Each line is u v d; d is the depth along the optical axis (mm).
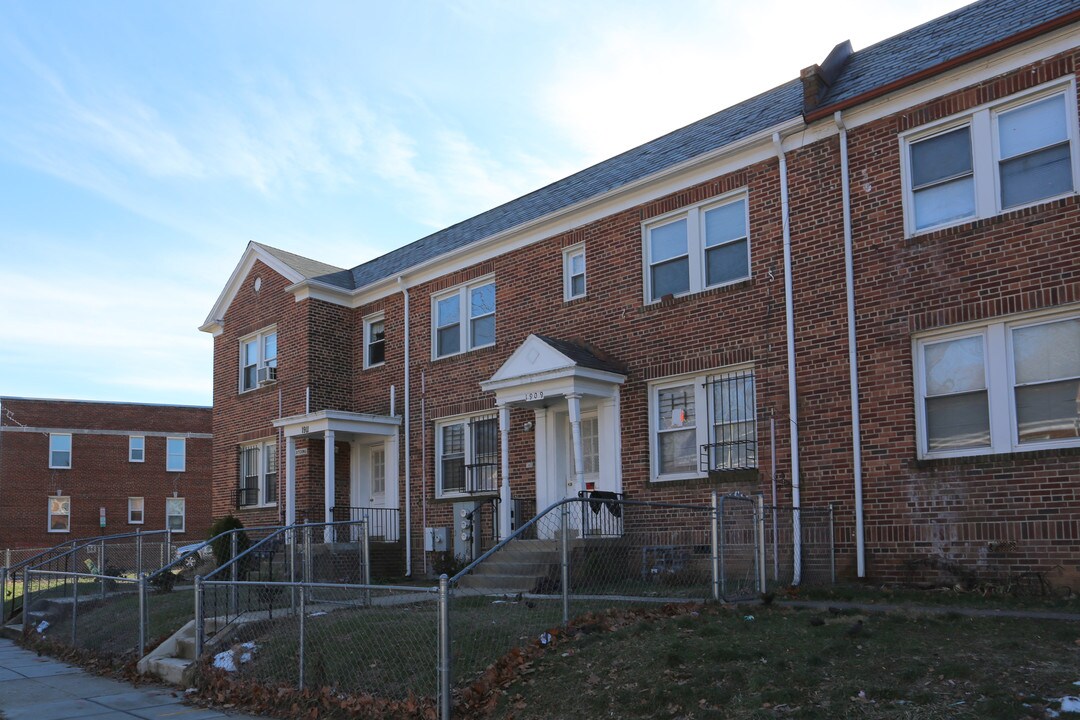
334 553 18938
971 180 12242
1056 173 11453
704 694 6789
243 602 14086
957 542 11711
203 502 44562
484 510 18219
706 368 14891
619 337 16359
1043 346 11391
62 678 10984
